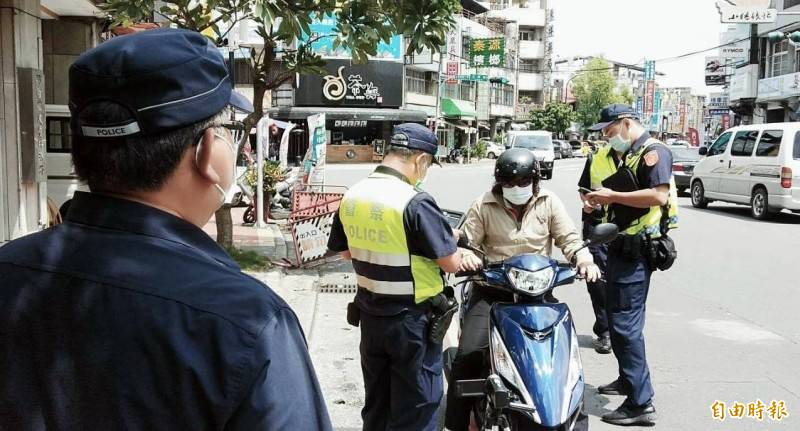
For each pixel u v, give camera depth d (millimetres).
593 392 4914
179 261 1149
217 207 1327
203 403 1055
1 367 1099
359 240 3258
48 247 1166
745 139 15164
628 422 4324
